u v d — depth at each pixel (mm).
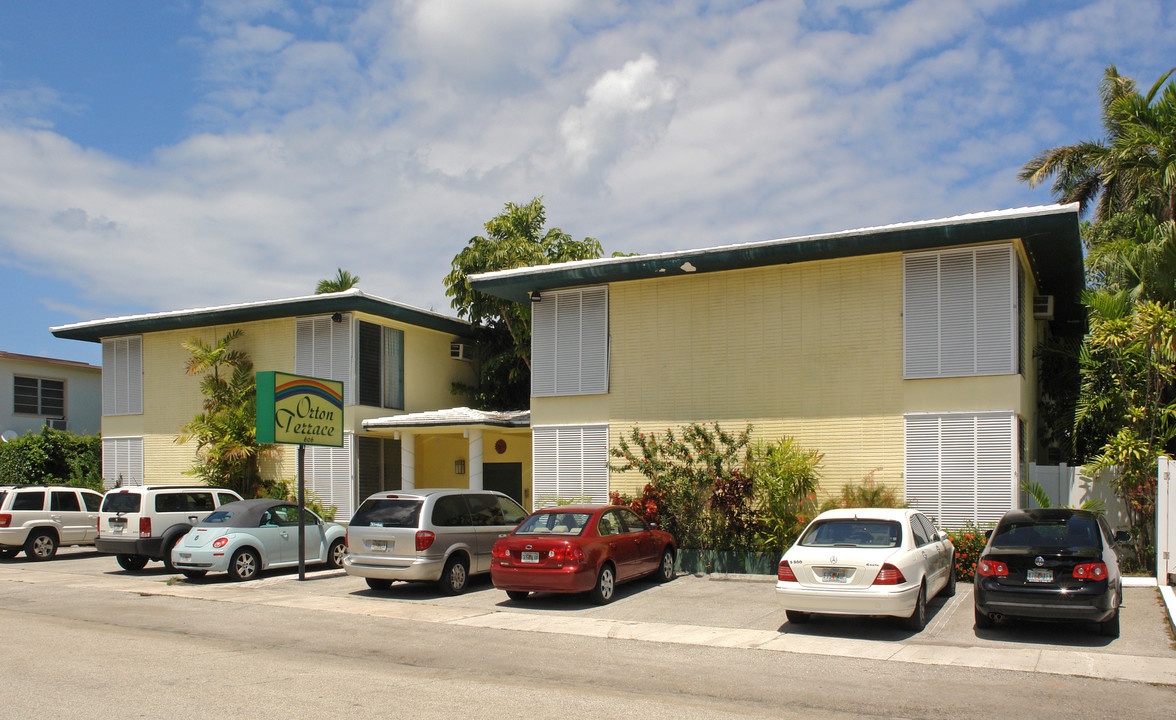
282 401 17094
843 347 17312
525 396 27344
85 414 33594
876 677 9219
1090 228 27875
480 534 16281
